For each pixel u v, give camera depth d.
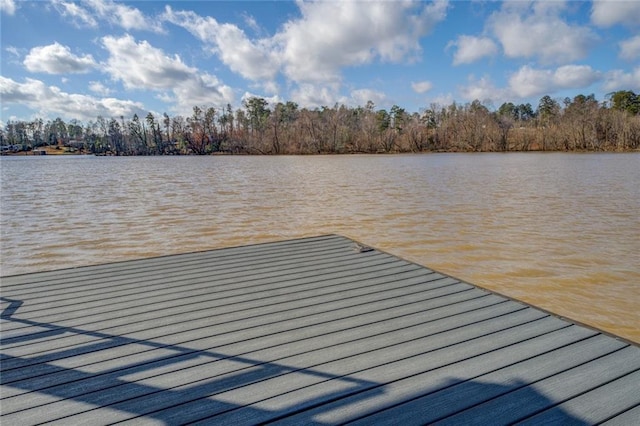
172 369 1.82
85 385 1.69
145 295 2.82
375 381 1.71
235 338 2.13
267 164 30.86
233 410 1.52
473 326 2.23
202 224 8.44
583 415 1.48
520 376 1.73
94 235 7.51
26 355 1.96
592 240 6.59
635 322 3.71
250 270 3.39
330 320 2.35
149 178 19.89
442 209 9.70
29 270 5.52
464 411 1.51
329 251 4.00
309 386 1.67
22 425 1.44
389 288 2.89
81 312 2.52
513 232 7.22
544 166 23.48
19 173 23.72
